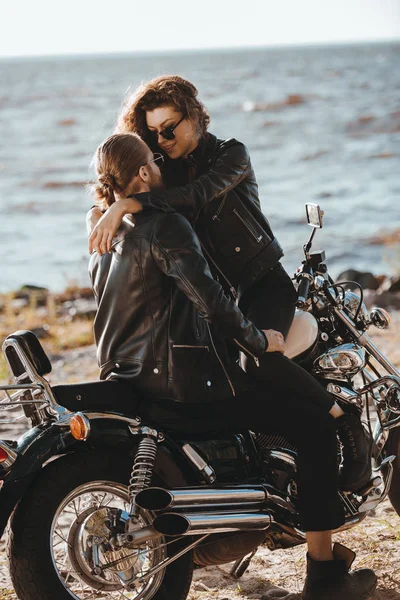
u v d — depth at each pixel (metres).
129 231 5.93
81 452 5.73
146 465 5.73
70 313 23.31
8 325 21.77
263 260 6.86
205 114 6.98
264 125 100.88
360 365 6.66
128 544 5.63
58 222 51.03
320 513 6.13
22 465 5.46
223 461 6.23
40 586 5.41
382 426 7.10
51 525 5.51
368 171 64.25
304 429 6.14
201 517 5.80
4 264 38.16
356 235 39.88
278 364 6.11
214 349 5.98
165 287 5.88
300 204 50.06
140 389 5.95
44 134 108.81
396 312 21.34
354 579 6.17
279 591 6.71
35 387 5.63
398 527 7.88
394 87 152.50
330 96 138.00
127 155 6.13
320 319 6.98
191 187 6.28
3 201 60.28
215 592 6.77
